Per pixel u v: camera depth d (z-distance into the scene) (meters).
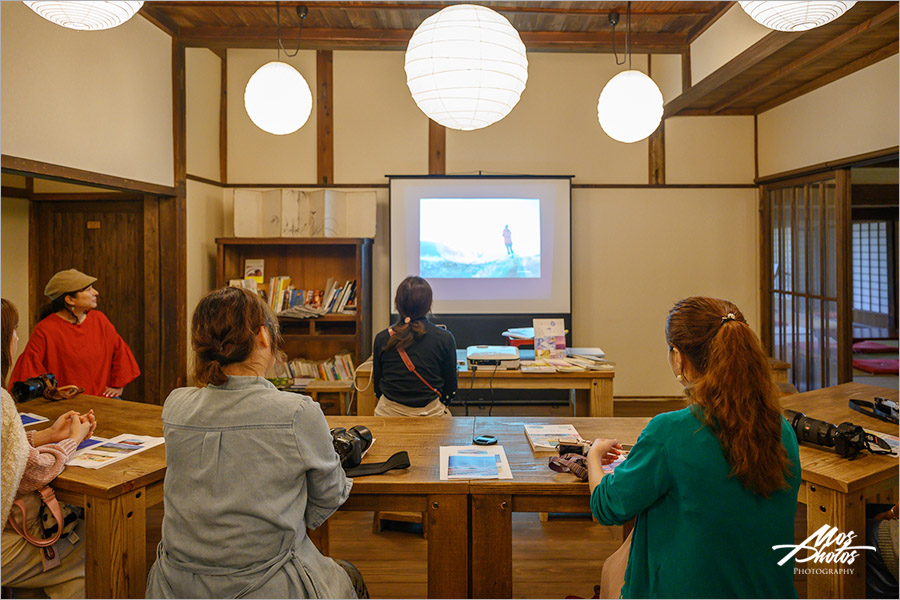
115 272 4.43
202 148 4.85
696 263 5.41
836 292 4.26
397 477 1.61
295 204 4.81
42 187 4.42
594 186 5.36
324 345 5.26
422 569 2.47
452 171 5.33
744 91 4.77
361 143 5.32
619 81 3.28
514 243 5.21
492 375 3.04
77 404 2.32
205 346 1.29
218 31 4.24
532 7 3.86
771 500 1.15
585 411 3.33
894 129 3.61
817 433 1.70
